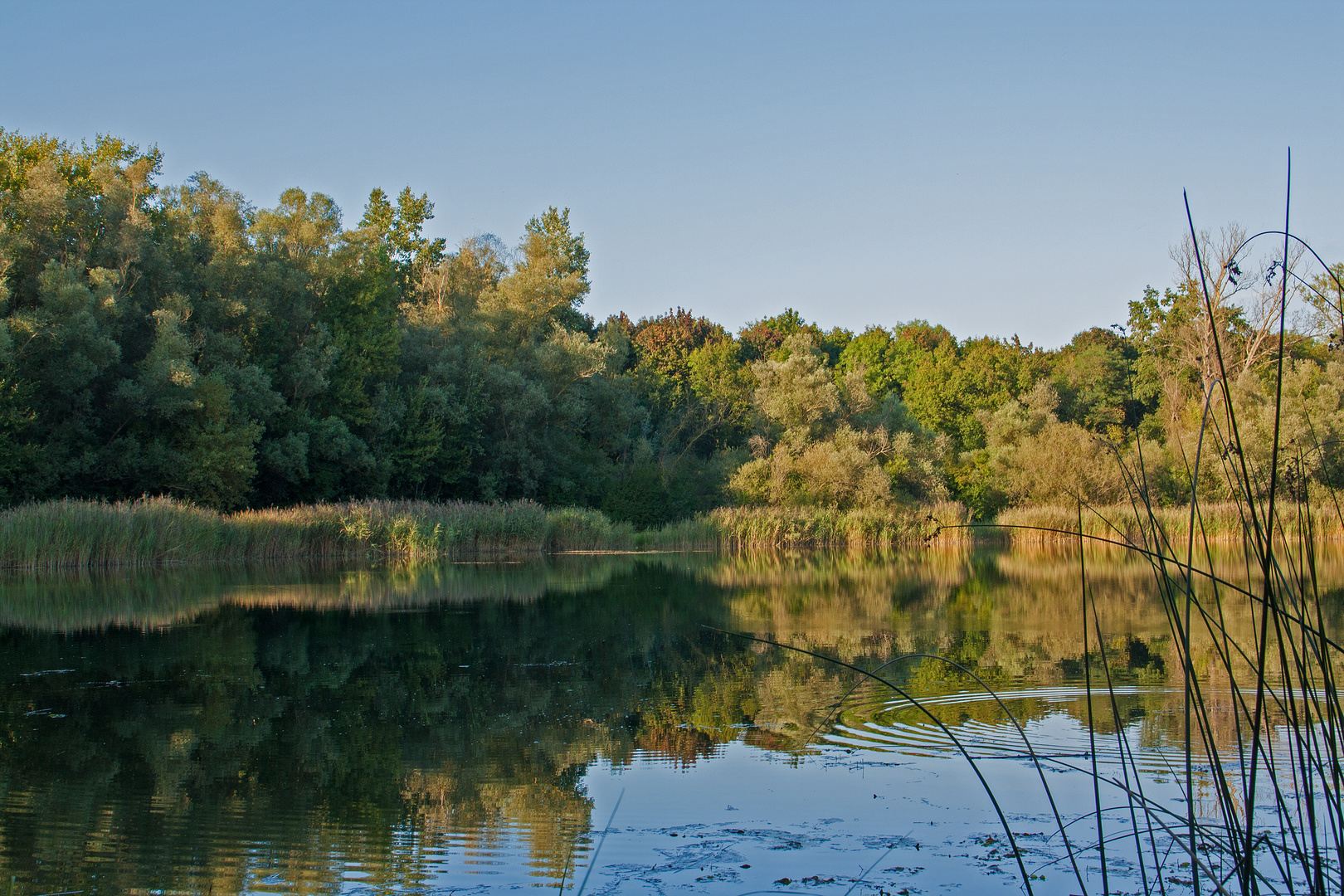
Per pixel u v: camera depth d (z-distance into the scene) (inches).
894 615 588.7
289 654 461.7
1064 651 437.7
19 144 1342.3
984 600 674.2
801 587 788.0
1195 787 239.6
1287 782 237.1
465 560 1113.4
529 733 309.9
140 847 213.6
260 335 1333.7
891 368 2682.1
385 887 191.9
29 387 1020.5
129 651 466.6
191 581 812.0
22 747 296.2
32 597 679.7
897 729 305.3
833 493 1579.7
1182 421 1294.3
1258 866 192.1
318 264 1393.9
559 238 2108.8
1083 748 276.1
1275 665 390.0
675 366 2397.9
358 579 842.8
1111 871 194.5
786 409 1691.7
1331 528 1047.0
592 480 1676.9
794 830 219.8
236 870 201.2
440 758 282.4
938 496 1628.9
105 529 923.4
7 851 211.6
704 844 212.1
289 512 1126.4
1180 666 392.2
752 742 295.6
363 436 1444.4
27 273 1120.8
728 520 1406.3
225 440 1157.1
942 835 215.9
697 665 430.9
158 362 1105.4
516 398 1587.1
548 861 204.2
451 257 1966.0
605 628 542.9
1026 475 1551.4
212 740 304.8
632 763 275.7
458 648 478.6
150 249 1217.4
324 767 274.2
